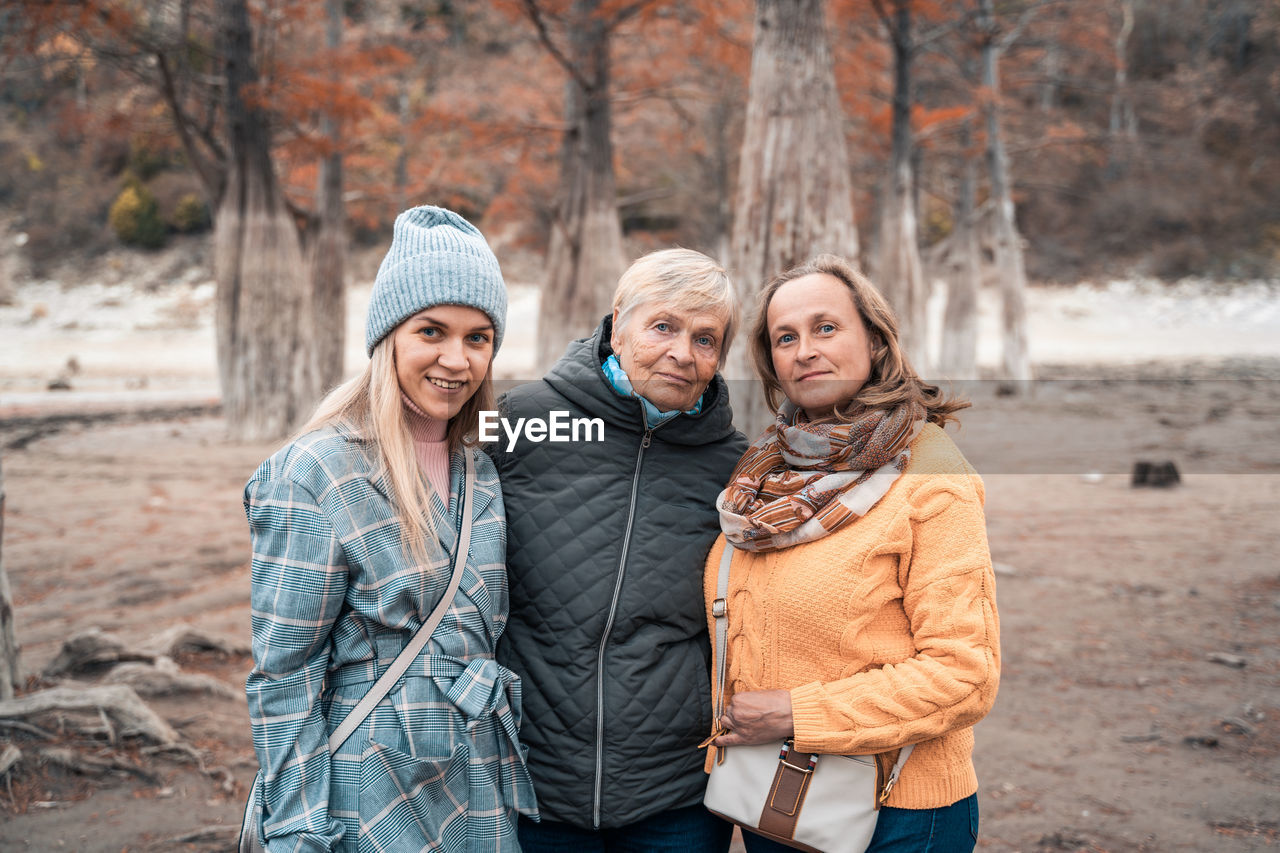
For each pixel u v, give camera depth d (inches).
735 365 162.7
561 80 775.1
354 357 1016.2
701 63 832.3
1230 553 288.7
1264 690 172.4
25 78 616.7
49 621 217.3
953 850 62.1
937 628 59.5
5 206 1999.3
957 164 1088.2
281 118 596.4
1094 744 149.3
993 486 414.3
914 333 767.1
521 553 66.6
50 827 112.3
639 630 66.2
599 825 65.4
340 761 57.3
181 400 856.9
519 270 1662.2
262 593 56.8
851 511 60.8
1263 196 1690.5
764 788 61.7
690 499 68.8
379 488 58.5
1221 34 1643.7
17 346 1459.2
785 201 180.5
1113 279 1704.0
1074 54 970.7
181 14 553.6
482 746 60.2
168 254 1889.8
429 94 1077.1
